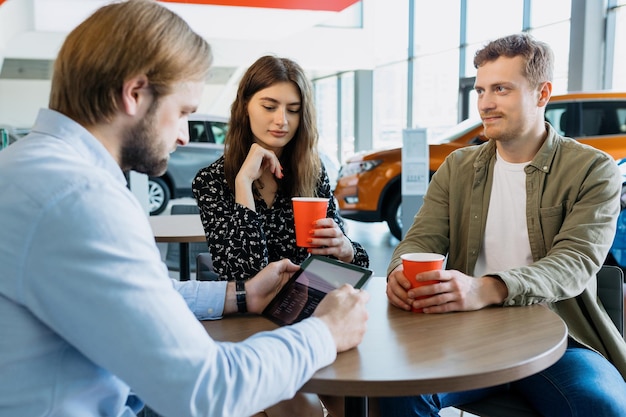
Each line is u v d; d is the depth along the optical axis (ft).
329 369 3.20
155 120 3.00
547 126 5.56
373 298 4.76
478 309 4.36
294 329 3.14
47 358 2.68
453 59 31.60
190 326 2.72
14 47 31.35
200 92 3.18
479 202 5.68
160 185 25.77
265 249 5.46
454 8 31.17
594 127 18.22
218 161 6.10
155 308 2.61
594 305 5.20
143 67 2.85
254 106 5.77
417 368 3.20
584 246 4.96
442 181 6.05
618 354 5.10
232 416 2.70
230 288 4.33
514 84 5.24
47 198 2.52
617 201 5.24
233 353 2.81
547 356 3.43
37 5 25.82
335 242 4.91
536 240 5.39
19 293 2.53
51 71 3.05
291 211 6.06
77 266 2.49
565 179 5.31
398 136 37.83
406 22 35.81
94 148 2.89
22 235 2.49
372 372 3.15
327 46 38.93
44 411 2.69
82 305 2.50
